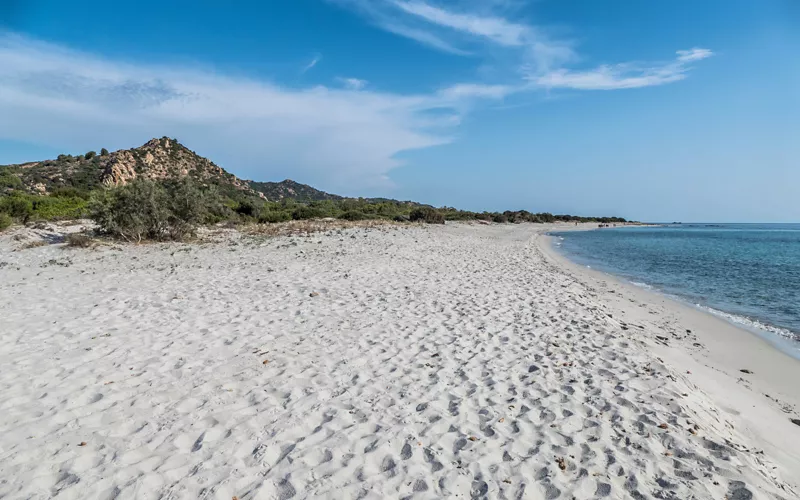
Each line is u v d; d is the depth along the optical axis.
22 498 3.24
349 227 29.20
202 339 6.89
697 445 4.29
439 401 5.11
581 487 3.64
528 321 8.45
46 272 12.45
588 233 58.22
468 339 7.29
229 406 4.81
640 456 4.08
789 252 29.53
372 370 5.94
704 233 68.12
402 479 3.68
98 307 8.61
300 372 5.77
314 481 3.60
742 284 15.80
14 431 4.12
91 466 3.67
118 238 19.48
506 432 4.48
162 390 5.11
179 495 3.36
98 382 5.25
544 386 5.55
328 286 11.09
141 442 4.06
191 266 13.72
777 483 3.88
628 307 11.47
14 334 6.91
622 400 5.16
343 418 4.62
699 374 6.72
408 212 49.53
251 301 9.36
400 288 11.14
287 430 4.35
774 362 7.61
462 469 3.85
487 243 26.41
